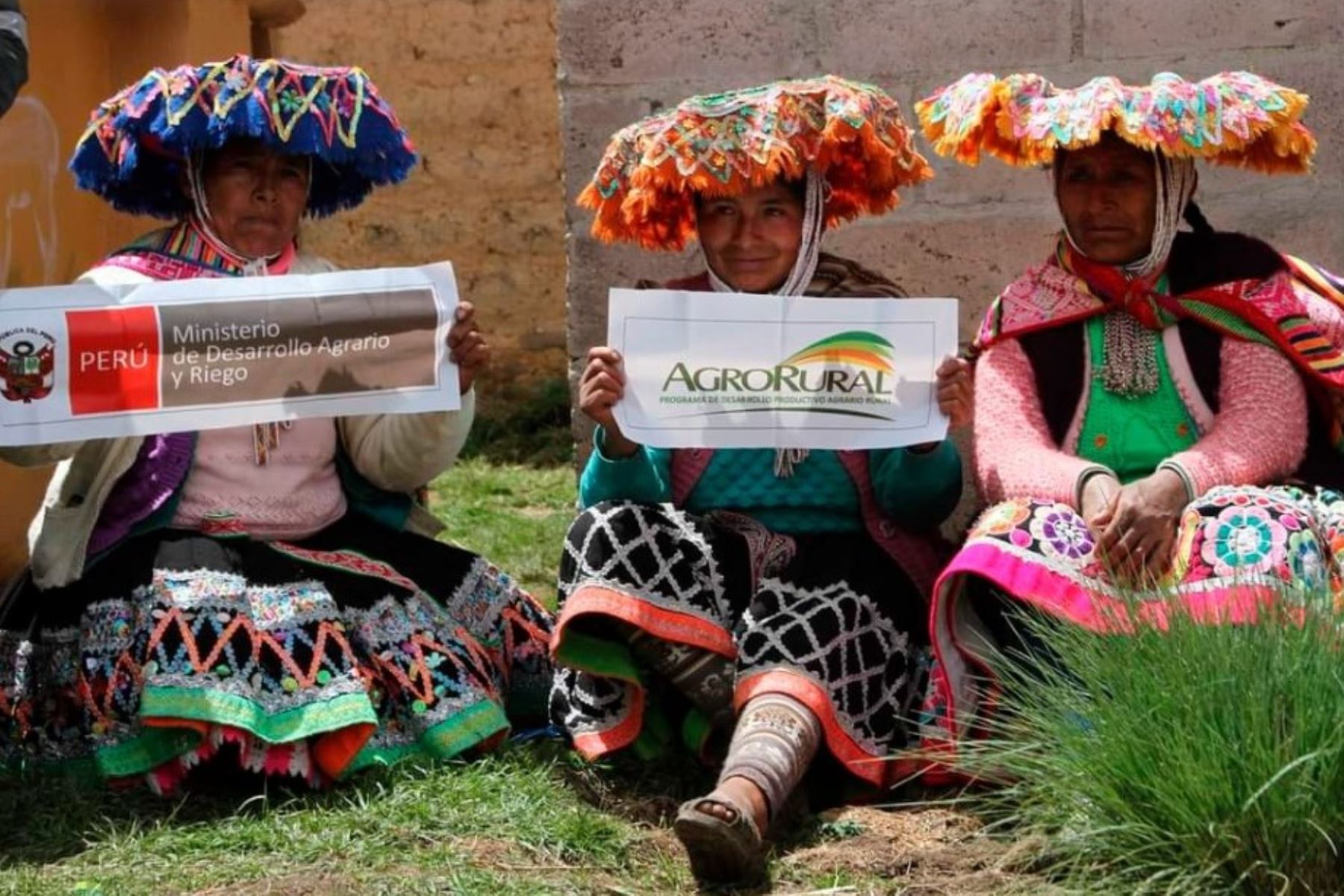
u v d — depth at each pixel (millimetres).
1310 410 5582
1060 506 5203
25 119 7648
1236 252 5531
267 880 4680
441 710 5434
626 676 5367
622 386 5312
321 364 5434
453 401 5500
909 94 6625
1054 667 5145
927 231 6676
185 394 5371
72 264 8008
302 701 5230
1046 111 5348
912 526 5602
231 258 5656
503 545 9258
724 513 5582
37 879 4672
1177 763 4418
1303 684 4414
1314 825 4270
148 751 5258
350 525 5840
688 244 6707
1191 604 4887
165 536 5453
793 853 4898
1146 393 5520
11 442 5262
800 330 5332
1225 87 5324
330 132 5535
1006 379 5570
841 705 5188
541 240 14961
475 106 14953
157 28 8281
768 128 5320
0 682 5586
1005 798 5031
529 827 5012
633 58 6711
